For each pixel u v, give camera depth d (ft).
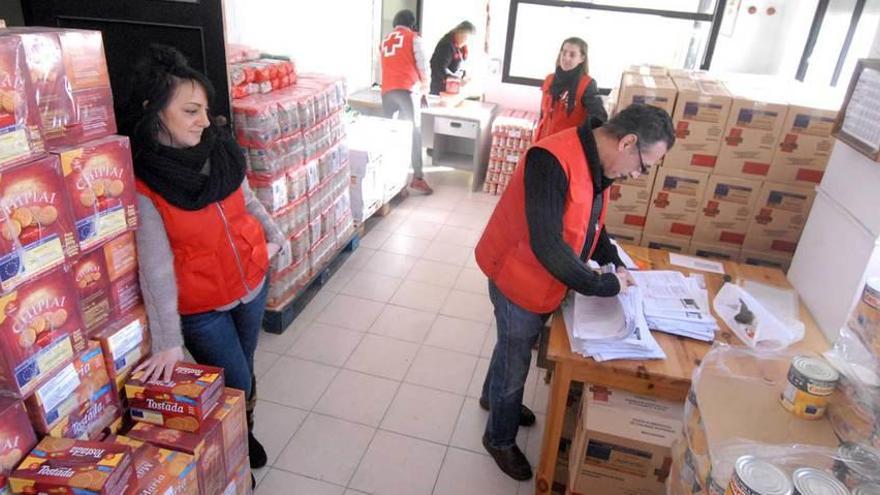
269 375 8.55
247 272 5.82
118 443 4.16
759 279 6.98
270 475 6.90
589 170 5.29
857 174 5.84
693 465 4.01
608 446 5.59
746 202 7.57
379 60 18.07
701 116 7.28
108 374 4.63
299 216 9.48
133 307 4.93
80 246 4.13
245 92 8.59
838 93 7.84
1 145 3.40
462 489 6.86
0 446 3.70
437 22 17.94
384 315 10.20
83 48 4.05
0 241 3.45
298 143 9.14
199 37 7.16
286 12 12.87
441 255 12.47
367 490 6.78
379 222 13.88
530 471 7.01
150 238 4.88
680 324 5.78
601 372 5.46
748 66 14.66
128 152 4.45
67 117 3.97
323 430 7.61
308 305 10.36
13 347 3.66
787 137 7.13
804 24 12.56
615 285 5.51
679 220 7.86
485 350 9.45
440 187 16.37
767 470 3.07
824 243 6.29
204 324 5.65
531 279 5.72
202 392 4.80
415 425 7.79
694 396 4.39
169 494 4.41
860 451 3.47
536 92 16.66
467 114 15.53
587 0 15.42
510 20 15.94
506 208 5.90
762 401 4.23
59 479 3.75
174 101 4.74
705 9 14.76
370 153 12.07
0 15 7.36
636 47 15.72
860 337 4.12
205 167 5.29
